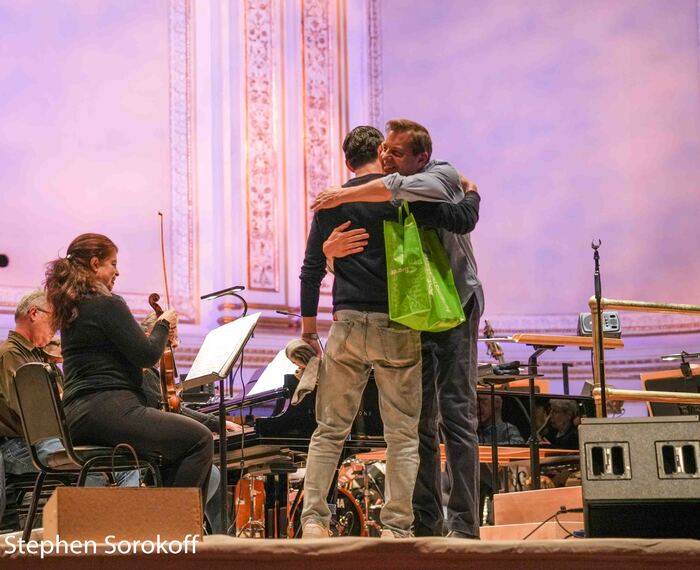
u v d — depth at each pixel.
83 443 4.75
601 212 11.64
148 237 10.17
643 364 11.28
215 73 10.73
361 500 7.23
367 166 4.78
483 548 3.79
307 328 4.63
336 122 11.34
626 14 11.80
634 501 4.04
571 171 11.72
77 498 3.91
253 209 10.65
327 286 10.85
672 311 5.90
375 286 4.47
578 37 11.87
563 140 11.77
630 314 11.42
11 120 9.61
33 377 4.58
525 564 3.77
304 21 11.30
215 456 6.26
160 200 10.30
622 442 4.11
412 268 4.37
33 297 6.23
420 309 4.32
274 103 10.95
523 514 6.23
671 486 4.02
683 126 11.58
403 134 4.60
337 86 11.42
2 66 9.63
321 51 11.38
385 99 11.79
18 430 5.97
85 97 10.02
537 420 7.03
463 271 4.90
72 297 4.83
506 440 6.98
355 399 4.55
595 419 4.16
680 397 5.67
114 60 10.23
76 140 9.91
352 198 4.43
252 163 10.72
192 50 10.70
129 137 10.21
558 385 11.34
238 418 6.96
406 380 4.48
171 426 4.70
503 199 11.73
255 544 3.83
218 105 10.70
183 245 10.36
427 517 4.79
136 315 9.95
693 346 11.20
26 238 9.52
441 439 6.21
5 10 9.72
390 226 4.43
